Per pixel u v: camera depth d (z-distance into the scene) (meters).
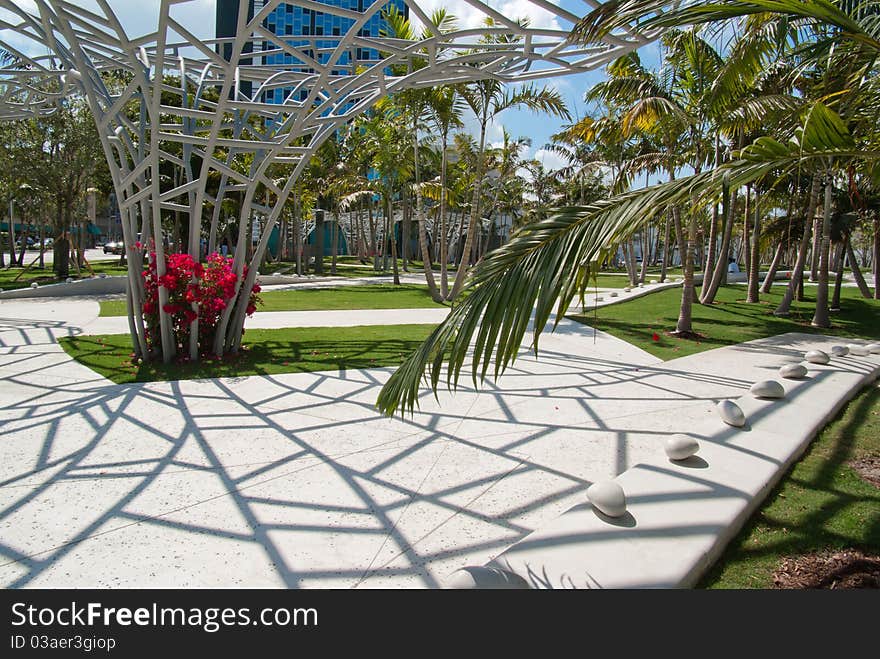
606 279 27.06
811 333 11.33
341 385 6.41
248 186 7.32
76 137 17.22
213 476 3.88
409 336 9.86
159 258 7.01
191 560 2.84
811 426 4.78
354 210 39.16
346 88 6.64
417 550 2.95
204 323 7.76
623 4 2.50
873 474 3.94
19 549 2.92
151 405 5.51
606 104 11.53
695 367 7.78
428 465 4.12
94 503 3.45
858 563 2.78
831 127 2.86
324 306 14.38
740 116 9.26
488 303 2.45
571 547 2.77
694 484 3.53
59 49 6.20
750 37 7.38
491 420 5.23
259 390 6.14
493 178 32.34
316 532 3.13
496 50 5.70
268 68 8.57
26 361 7.31
